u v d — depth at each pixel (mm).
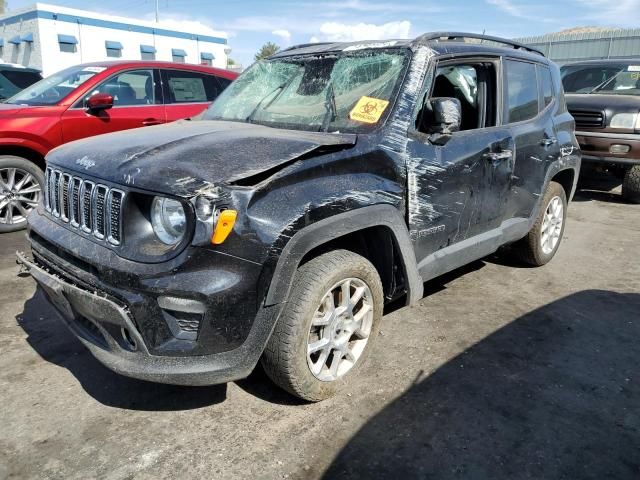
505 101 4047
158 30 29266
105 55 27266
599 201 7930
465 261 3787
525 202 4340
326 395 2889
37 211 3182
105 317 2443
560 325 3838
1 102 6605
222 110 3938
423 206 3217
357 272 2848
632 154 7328
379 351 3451
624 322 3893
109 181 2521
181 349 2393
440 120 3160
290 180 2541
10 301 4094
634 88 8336
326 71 3623
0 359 3285
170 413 2820
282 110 3561
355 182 2797
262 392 3016
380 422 2752
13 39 26625
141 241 2451
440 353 3438
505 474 2404
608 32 25703
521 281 4672
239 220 2340
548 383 3113
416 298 3252
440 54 3479
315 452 2535
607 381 3141
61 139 5953
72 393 2971
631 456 2527
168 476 2377
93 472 2393
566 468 2445
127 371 2422
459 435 2658
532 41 28359
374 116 3154
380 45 3562
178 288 2301
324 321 2777
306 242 2514
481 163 3658
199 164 2471
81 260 2607
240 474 2393
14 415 2768
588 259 5266
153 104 6707
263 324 2471
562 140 4738
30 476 2361
